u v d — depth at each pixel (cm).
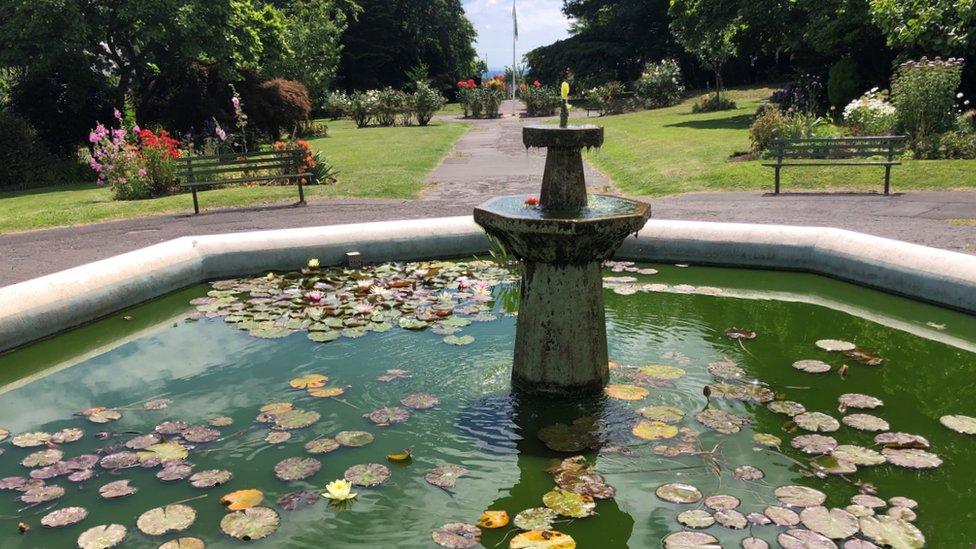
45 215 1030
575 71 4906
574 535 273
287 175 1059
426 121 3434
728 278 661
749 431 355
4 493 313
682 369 438
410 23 5606
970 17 1312
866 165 1017
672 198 1027
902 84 1245
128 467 332
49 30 1945
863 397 393
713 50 2558
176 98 2250
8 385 456
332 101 4209
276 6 4197
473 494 305
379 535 276
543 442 350
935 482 305
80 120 2134
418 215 934
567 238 361
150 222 952
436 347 482
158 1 2019
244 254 691
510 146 2092
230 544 271
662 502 293
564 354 394
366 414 384
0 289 521
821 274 645
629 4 4669
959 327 518
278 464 330
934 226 732
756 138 1370
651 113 3156
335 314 554
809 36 1964
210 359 474
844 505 287
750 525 274
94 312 564
